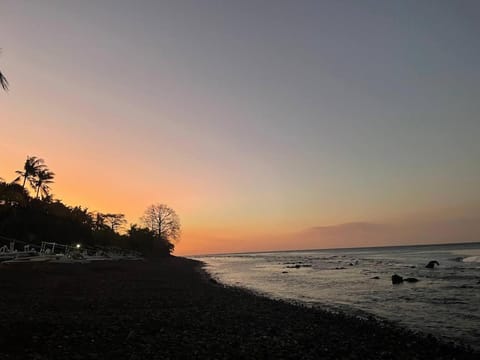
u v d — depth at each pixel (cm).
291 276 5878
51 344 1201
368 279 4953
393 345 1550
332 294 3538
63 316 1686
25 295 2427
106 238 10288
